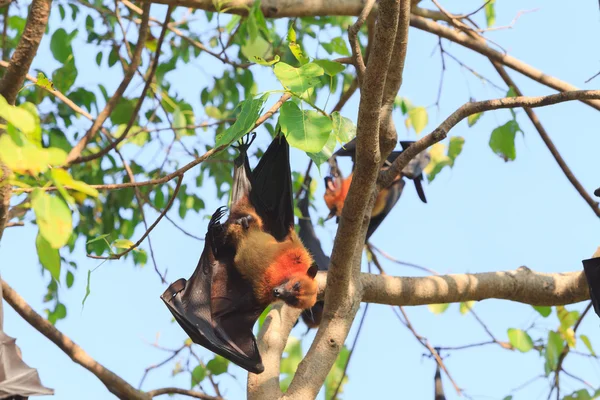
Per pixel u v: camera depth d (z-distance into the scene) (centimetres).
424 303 1151
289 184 1119
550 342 1302
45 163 592
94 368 1202
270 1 1346
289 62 1612
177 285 1035
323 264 1570
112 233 1642
